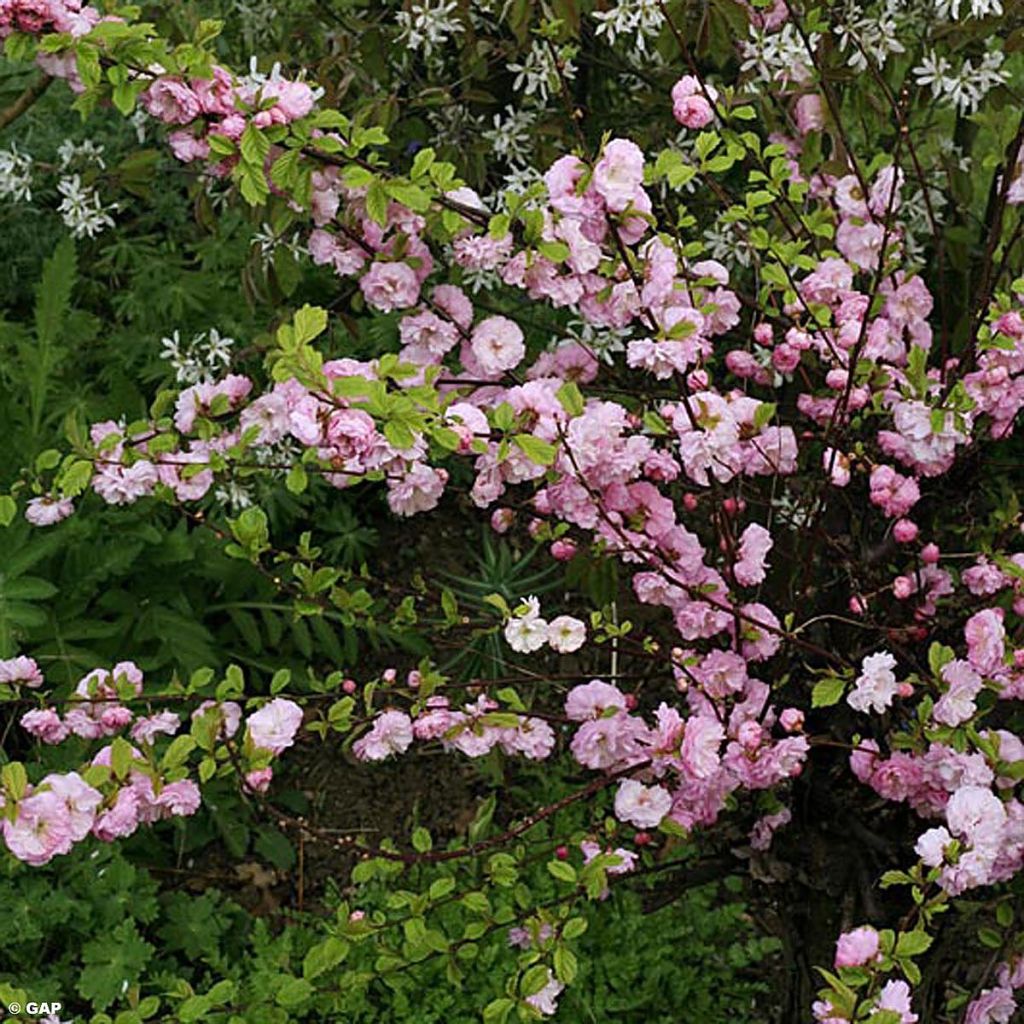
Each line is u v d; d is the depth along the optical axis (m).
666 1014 2.94
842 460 2.25
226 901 3.13
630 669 3.32
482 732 2.35
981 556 2.41
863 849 2.46
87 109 2.15
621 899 3.03
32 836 1.95
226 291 4.35
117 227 4.59
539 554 3.97
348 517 3.96
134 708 3.15
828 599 2.51
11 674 2.46
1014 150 2.44
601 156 2.15
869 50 2.88
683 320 2.12
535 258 2.20
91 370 4.33
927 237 3.49
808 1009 2.53
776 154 2.48
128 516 3.47
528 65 3.16
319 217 2.28
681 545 2.31
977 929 2.64
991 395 2.30
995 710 2.48
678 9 2.80
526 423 2.11
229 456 2.35
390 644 3.83
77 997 2.92
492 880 2.31
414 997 2.90
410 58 3.46
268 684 3.66
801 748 2.21
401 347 3.92
